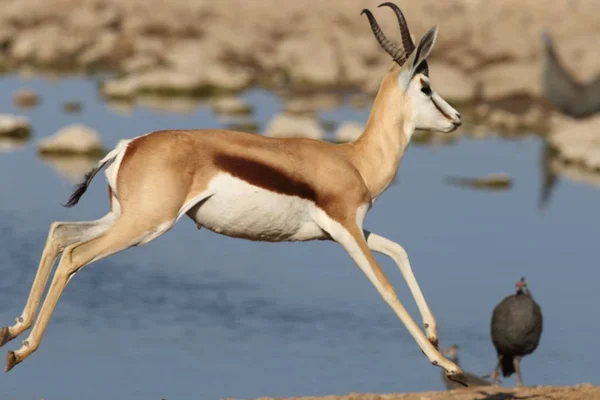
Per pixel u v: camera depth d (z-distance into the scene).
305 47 134.62
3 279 56.59
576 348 49.44
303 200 28.30
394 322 52.09
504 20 132.62
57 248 27.28
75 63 142.88
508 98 118.00
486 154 93.75
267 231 28.30
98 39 147.75
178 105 113.12
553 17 135.38
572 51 125.56
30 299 26.98
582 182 84.19
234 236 28.44
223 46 138.62
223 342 48.19
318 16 143.12
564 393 34.41
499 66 122.75
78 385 41.94
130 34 147.25
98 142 88.81
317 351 47.59
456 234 66.56
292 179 28.00
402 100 30.41
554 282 57.91
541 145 99.12
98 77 132.12
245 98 118.25
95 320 51.25
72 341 47.88
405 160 89.75
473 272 59.06
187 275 59.12
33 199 72.50
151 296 55.31
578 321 52.53
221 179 27.36
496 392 34.88
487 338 50.22
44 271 27.08
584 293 56.19
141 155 27.09
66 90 121.31
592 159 89.06
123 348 47.12
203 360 45.66
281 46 137.25
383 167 30.16
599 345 49.78
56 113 106.00
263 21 143.38
